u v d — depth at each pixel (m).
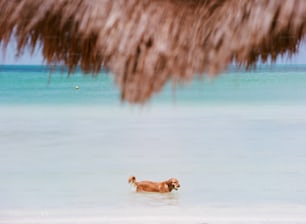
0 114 23.31
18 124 21.64
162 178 15.18
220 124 21.61
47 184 13.82
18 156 16.34
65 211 11.23
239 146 18.06
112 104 22.78
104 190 12.65
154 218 11.02
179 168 15.90
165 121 22.05
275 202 11.89
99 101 22.77
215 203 11.93
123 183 13.68
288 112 23.41
